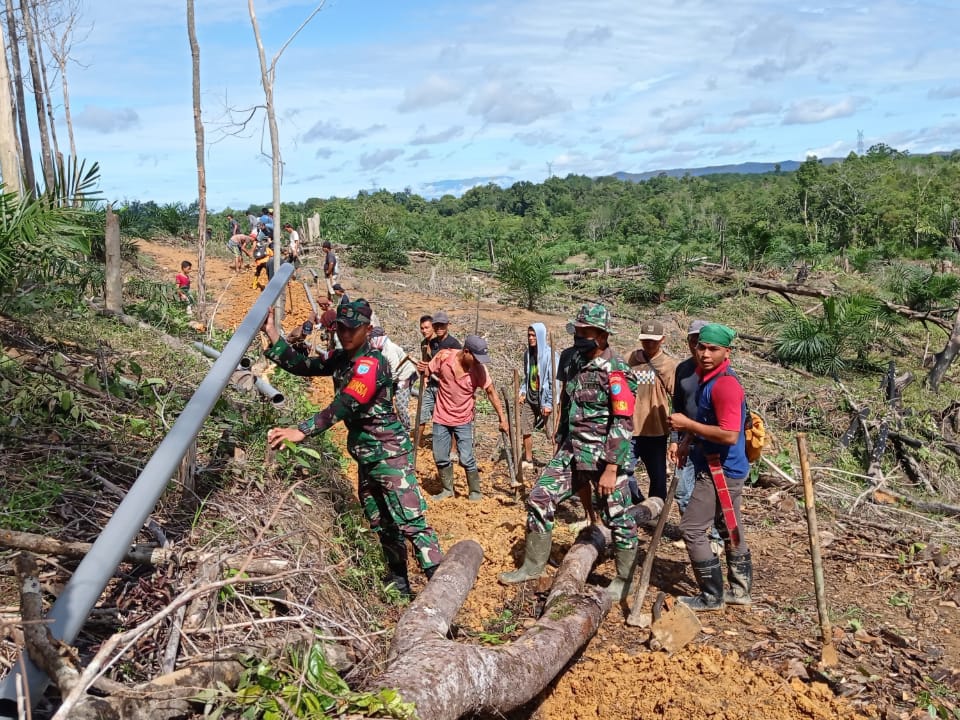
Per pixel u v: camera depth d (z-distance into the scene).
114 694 2.44
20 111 15.88
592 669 4.11
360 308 4.23
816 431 10.57
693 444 4.67
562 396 4.96
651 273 24.38
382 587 4.61
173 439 3.12
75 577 2.62
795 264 30.58
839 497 7.50
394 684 2.93
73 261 8.96
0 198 6.11
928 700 3.83
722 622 4.63
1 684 2.31
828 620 4.31
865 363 16.62
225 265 22.66
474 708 3.21
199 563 3.38
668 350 16.23
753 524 6.55
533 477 7.41
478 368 6.67
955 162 81.75
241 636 3.11
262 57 10.57
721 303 23.56
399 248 28.88
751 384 12.92
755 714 3.69
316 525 4.52
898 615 4.89
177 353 7.26
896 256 38.19
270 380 8.51
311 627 3.37
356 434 4.39
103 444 4.45
